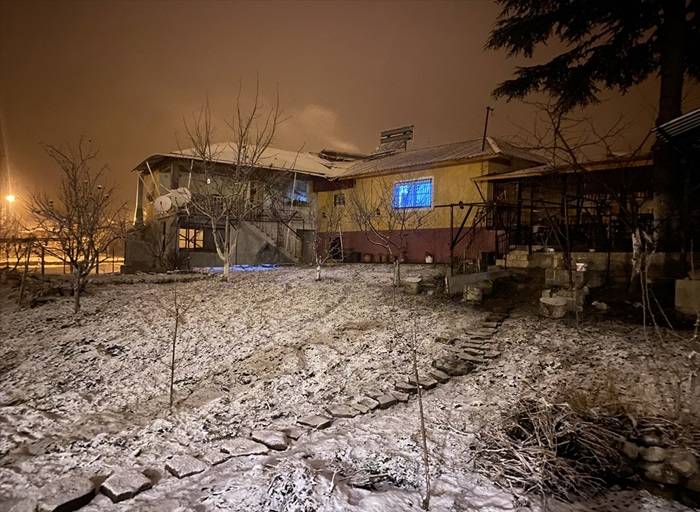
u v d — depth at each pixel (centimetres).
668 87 1000
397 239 2106
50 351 763
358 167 2552
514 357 693
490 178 1656
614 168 1023
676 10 991
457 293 1147
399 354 734
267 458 404
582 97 1194
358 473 377
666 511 338
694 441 391
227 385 636
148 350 782
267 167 2150
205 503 324
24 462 407
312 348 774
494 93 1275
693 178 978
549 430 404
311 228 2536
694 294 771
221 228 2169
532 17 1141
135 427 495
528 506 337
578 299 901
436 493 352
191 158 2097
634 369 589
